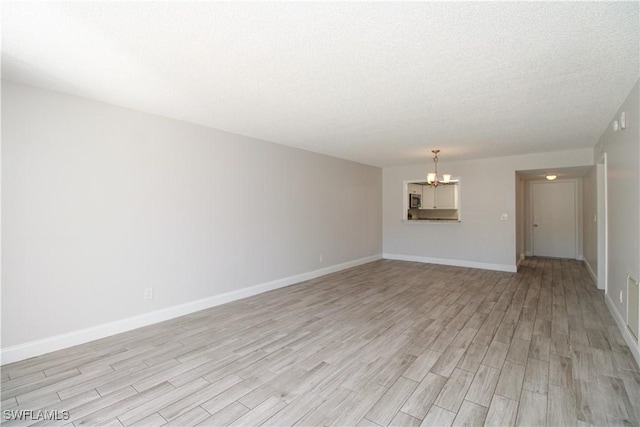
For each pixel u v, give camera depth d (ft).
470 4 5.41
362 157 20.84
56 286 9.31
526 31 6.26
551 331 10.59
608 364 8.34
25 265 8.77
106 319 10.33
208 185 13.28
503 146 17.16
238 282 14.53
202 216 13.06
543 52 7.11
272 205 16.21
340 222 21.11
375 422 6.19
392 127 13.38
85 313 9.88
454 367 8.28
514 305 13.48
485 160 21.20
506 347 9.42
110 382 7.62
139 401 6.88
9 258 8.52
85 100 9.88
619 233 10.94
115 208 10.53
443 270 20.99
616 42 6.66
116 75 8.27
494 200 20.93
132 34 6.35
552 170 19.88
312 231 18.80
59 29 6.14
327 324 11.43
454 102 10.37
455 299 14.43
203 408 6.64
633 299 9.04
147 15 5.71
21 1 5.24
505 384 7.45
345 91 9.43
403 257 24.95
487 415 6.36
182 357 8.90
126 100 10.13
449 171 22.75
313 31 6.26
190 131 12.64
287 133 14.43
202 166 13.05
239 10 5.57
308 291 15.90
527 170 20.06
